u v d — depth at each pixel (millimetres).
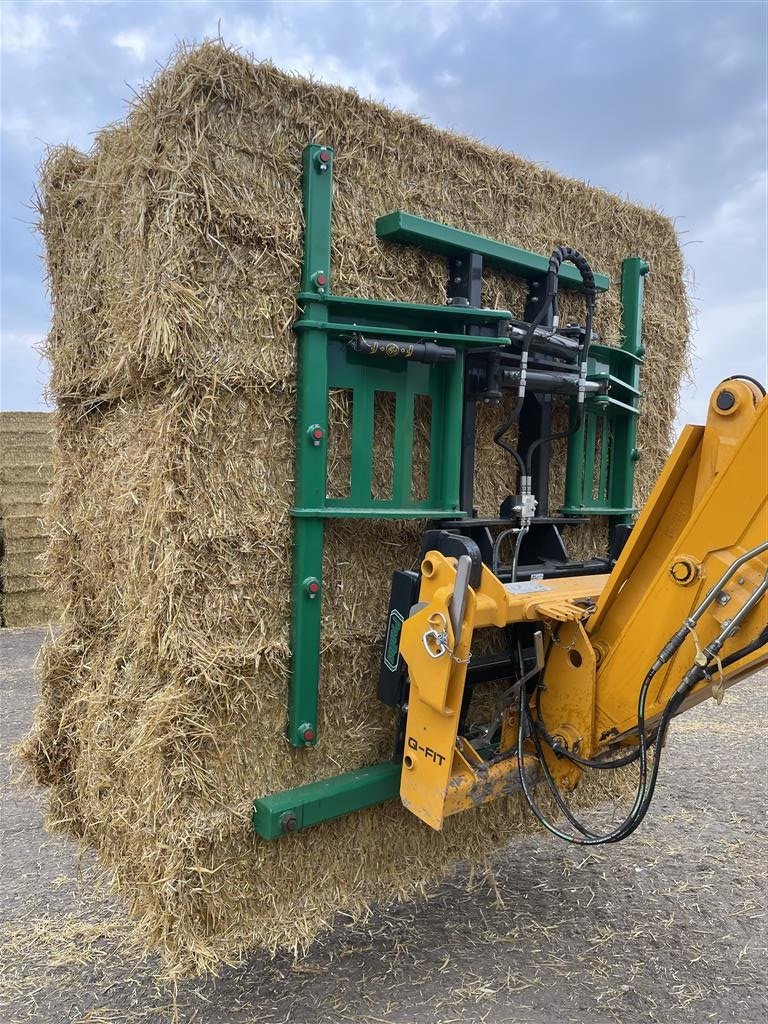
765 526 1961
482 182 2863
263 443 2266
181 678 2135
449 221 2746
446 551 2340
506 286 2967
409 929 2861
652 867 3418
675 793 4348
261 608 2291
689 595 2105
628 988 2537
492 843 3039
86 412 2760
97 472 2725
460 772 2369
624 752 3273
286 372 2279
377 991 2477
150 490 2193
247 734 2285
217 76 2070
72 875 3225
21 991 2467
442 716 2229
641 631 2232
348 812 2414
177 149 2057
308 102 2303
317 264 2297
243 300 2188
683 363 3908
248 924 2303
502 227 2945
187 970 2164
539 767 2580
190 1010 2375
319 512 2291
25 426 8898
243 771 2279
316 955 2678
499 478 3043
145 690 2264
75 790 3002
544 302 2707
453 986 2516
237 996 2445
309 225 2279
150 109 2115
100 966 2605
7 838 3584
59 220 2953
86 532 2816
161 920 2162
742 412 2037
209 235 2098
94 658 2820
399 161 2576
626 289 3510
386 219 2473
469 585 2154
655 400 3750
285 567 2336
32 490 8938
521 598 2404
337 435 2469
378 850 2654
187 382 2084
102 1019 2334
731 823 3920
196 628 2152
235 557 2223
